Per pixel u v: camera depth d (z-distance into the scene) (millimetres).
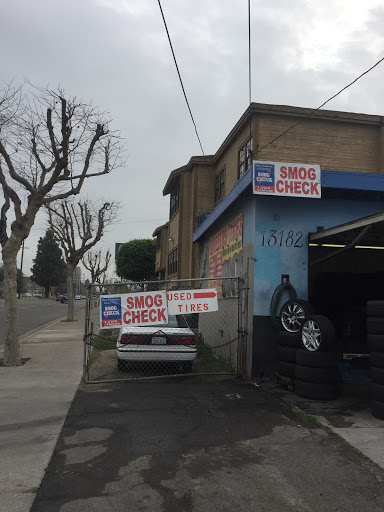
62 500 3418
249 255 8320
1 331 17016
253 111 14047
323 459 4277
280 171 7625
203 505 3377
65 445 4590
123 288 14688
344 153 14578
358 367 7293
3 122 9742
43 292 104188
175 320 9250
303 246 8242
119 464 4113
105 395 6766
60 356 10672
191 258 18922
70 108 9688
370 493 3598
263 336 7871
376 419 5531
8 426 5211
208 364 9555
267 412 5859
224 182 17625
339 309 8695
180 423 5379
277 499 3486
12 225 9570
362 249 9992
